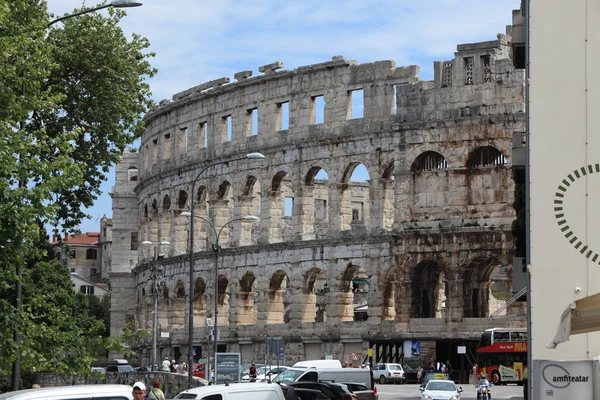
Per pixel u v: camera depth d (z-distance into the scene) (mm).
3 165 61062
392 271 136500
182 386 104438
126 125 98938
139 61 100688
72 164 64250
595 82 47156
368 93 138250
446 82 133000
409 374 131875
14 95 63906
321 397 77812
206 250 157625
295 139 144875
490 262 133000
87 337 73750
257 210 188750
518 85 128125
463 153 130750
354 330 137250
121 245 197875
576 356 45594
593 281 46250
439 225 131250
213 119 158500
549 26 47594
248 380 106312
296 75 145875
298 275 143750
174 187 166375
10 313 64938
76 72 96750
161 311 171125
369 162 138000
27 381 111750
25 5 70750
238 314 152000
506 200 128000
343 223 148000
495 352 127438
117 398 46500
